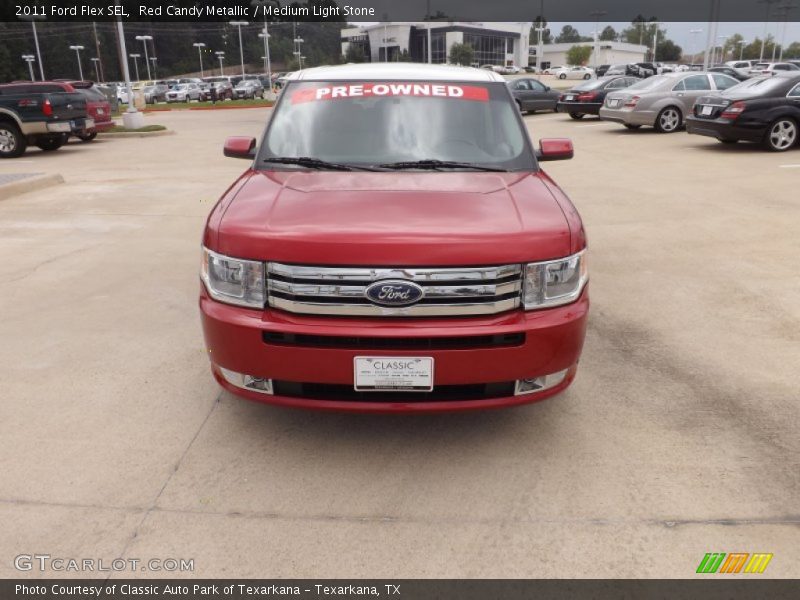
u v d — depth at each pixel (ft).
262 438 10.99
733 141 46.06
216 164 44.27
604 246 22.53
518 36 383.04
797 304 17.11
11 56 364.38
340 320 9.29
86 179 37.73
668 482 9.86
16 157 49.44
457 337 9.25
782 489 9.70
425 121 13.14
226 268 9.68
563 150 14.02
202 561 8.25
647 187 32.50
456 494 9.57
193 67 466.29
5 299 17.61
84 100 53.62
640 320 16.17
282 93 14.01
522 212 10.10
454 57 327.88
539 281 9.53
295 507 9.25
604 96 69.72
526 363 9.52
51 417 11.60
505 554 8.40
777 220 25.39
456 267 9.18
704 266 20.24
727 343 14.84
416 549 8.47
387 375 9.30
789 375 13.29
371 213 9.87
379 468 10.19
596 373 13.39
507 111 13.65
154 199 31.24
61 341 14.88
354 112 13.30
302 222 9.62
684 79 56.80
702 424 11.48
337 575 8.04
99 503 9.29
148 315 16.47
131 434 11.07
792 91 43.04
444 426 11.42
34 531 8.72
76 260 21.13
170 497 9.43
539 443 10.91
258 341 9.41
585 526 8.91
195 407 11.98
